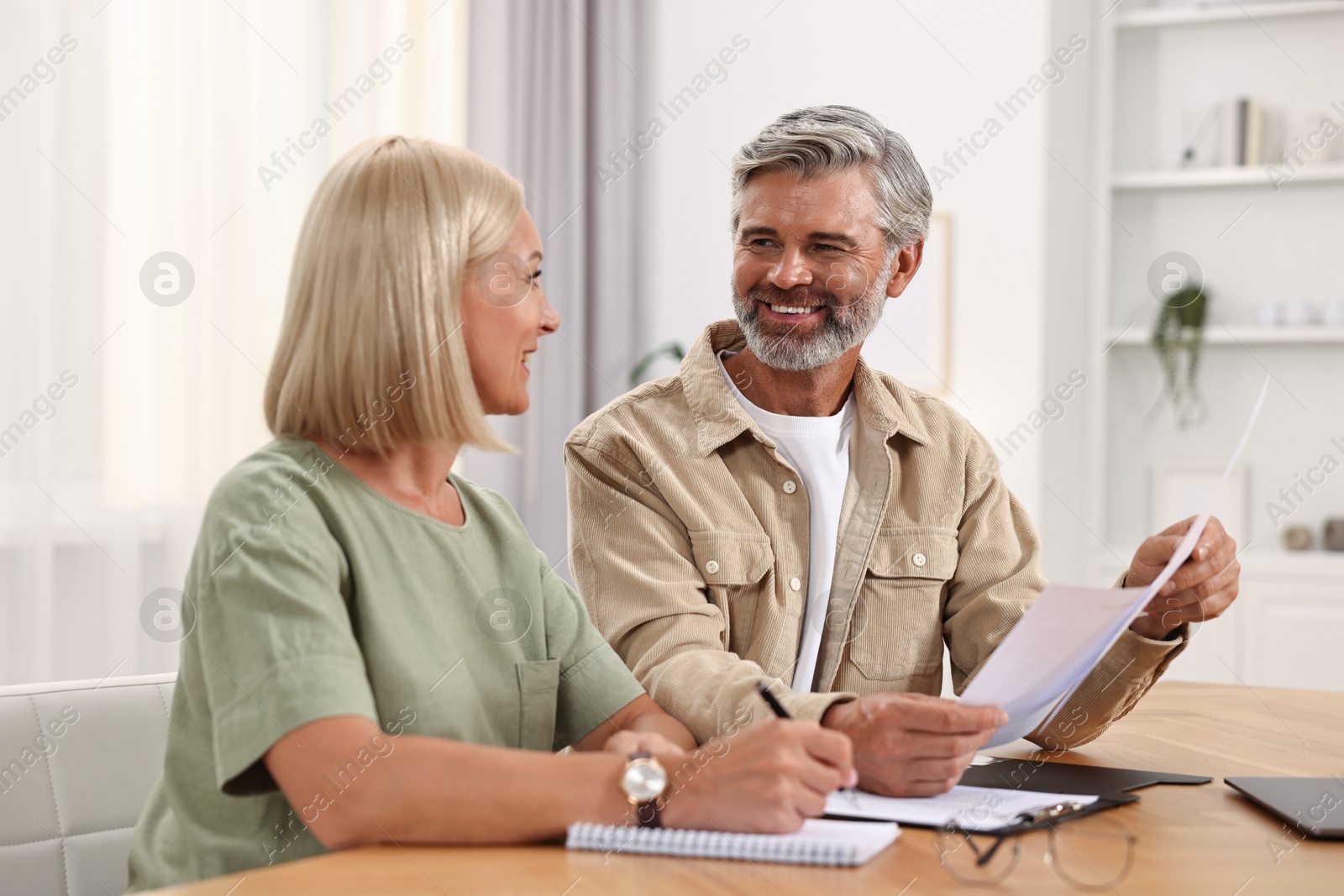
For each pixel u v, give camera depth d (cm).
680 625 129
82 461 249
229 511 90
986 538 147
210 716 92
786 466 142
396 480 104
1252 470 362
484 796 80
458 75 350
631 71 412
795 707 105
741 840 78
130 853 98
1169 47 370
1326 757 119
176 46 268
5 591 235
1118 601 92
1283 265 362
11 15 237
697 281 417
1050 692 102
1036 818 87
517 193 107
